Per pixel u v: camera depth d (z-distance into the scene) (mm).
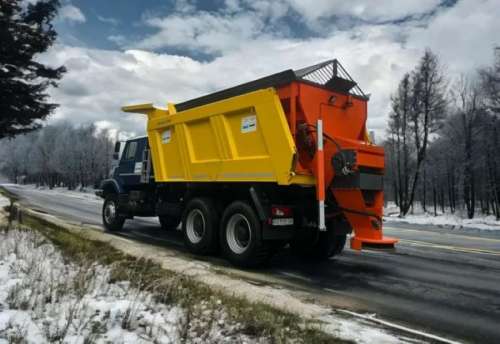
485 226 16484
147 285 4402
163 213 8984
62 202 23984
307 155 6301
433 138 34906
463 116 28656
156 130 9000
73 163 68500
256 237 6293
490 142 27359
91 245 6973
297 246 7719
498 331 3943
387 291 5371
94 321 3146
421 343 3521
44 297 3631
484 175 31828
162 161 8812
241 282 5387
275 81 6484
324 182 6188
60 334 2867
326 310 4391
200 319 3488
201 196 7840
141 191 9758
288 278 5965
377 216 6020
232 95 7180
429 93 26984
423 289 5500
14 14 11234
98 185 11844
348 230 6836
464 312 4531
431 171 40000
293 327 3555
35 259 5176
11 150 95688
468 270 6773
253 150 6555
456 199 42781
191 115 7824
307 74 6445
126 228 11555
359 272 6508
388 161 40875
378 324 3998
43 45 11703
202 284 4836
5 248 5859
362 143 5977
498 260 7750
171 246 8469
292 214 6512
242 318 3576
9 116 12031
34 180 97938
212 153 7434
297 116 6359
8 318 3123
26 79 12070
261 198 6367
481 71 25438
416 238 11508
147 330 3133
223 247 6871
